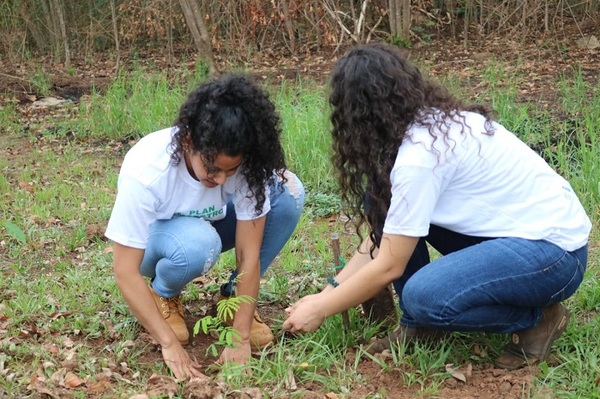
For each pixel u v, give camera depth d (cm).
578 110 750
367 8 1202
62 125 835
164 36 1245
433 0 1210
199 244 345
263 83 984
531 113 755
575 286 329
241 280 352
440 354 343
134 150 333
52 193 619
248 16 1106
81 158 736
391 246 316
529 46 1083
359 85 307
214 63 972
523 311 332
